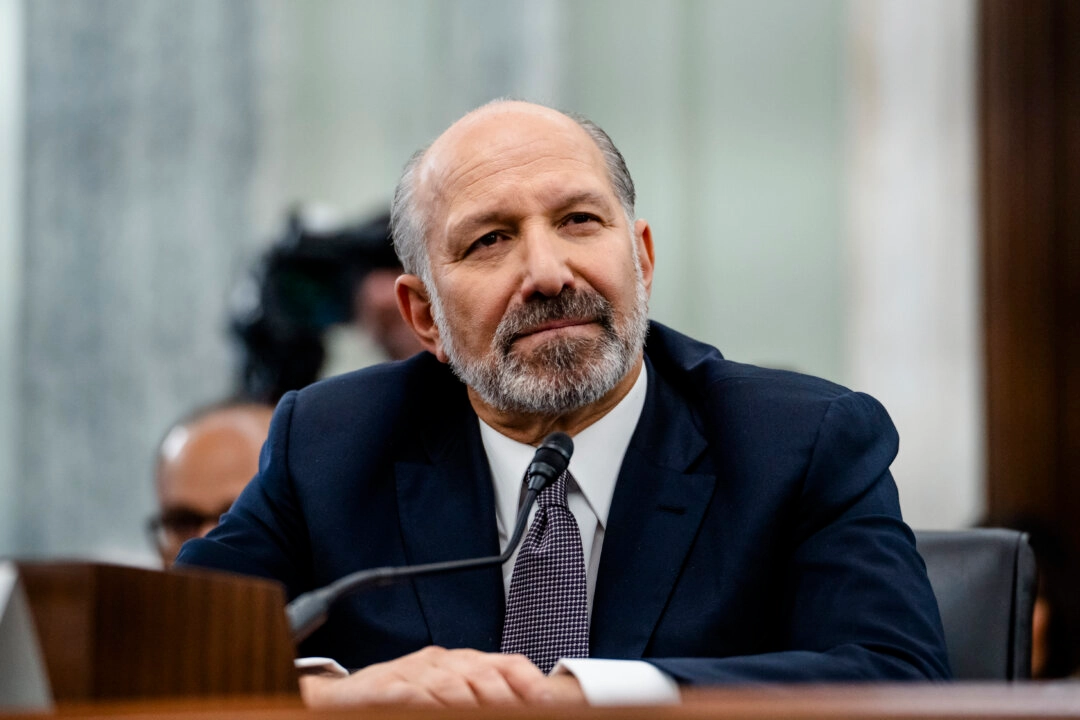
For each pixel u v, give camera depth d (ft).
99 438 42.22
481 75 41.83
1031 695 8.23
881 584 13.67
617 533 15.07
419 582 15.38
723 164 41.01
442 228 15.88
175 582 9.74
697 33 41.34
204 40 42.57
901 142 39.52
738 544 14.49
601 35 41.81
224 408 23.06
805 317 40.19
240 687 9.98
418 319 17.13
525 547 15.07
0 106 43.70
